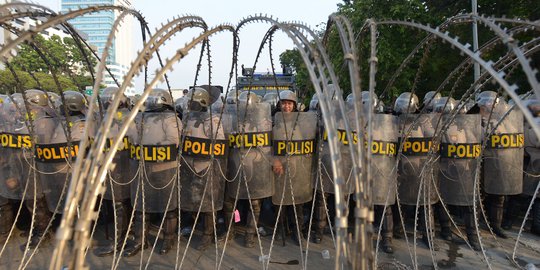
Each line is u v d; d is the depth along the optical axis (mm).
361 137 2350
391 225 5727
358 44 3787
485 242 6230
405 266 4984
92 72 3988
